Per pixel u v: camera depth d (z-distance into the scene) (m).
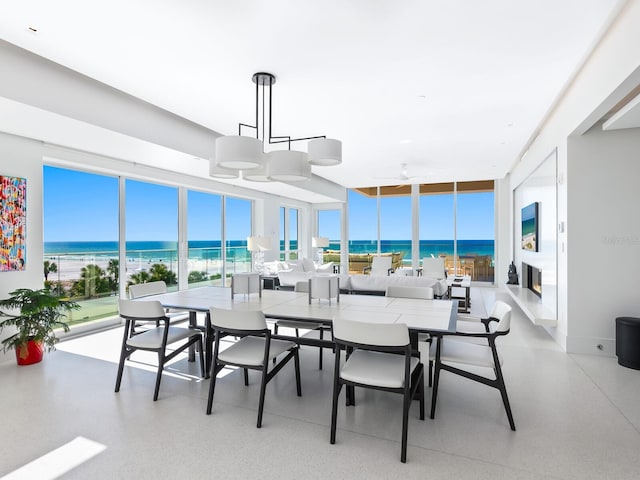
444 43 2.59
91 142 3.88
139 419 2.41
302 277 4.84
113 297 5.07
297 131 4.63
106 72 2.98
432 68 2.96
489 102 3.71
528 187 5.98
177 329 3.20
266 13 2.22
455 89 3.38
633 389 2.85
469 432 2.24
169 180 5.61
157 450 2.05
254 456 2.00
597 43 2.79
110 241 5.04
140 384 3.00
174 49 2.63
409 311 2.73
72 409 2.55
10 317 3.57
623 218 3.57
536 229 5.23
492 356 2.36
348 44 2.59
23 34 2.43
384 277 4.42
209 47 2.61
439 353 2.44
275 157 2.84
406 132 4.73
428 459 1.97
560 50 2.69
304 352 3.89
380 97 3.55
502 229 8.57
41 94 2.88
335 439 2.16
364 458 1.98
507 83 3.26
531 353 3.75
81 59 2.77
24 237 3.74
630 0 2.23
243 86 3.25
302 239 10.62
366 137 4.95
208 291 3.78
